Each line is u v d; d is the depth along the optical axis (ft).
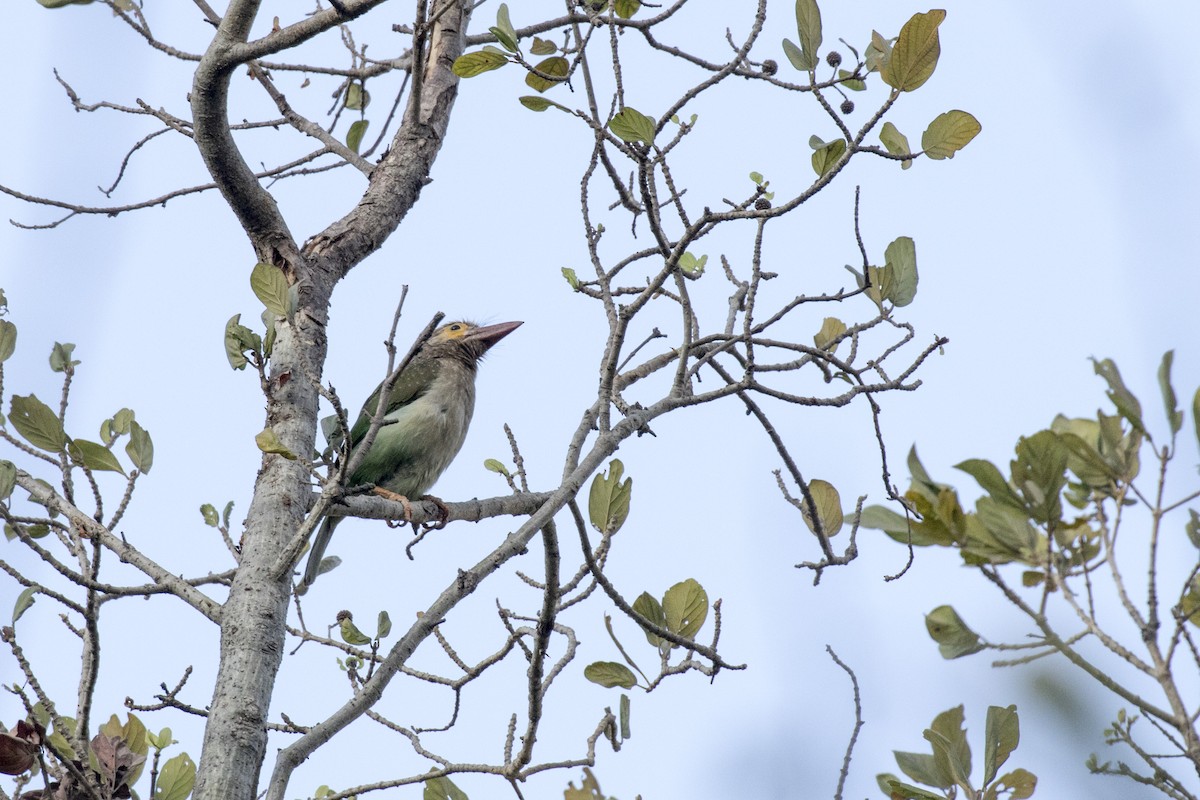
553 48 34.60
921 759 26.96
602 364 35.83
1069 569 24.29
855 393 33.78
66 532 30.73
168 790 30.50
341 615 32.94
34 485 31.07
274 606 29.07
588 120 31.55
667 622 32.68
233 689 27.89
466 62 32.58
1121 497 23.36
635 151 31.40
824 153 30.78
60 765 28.12
